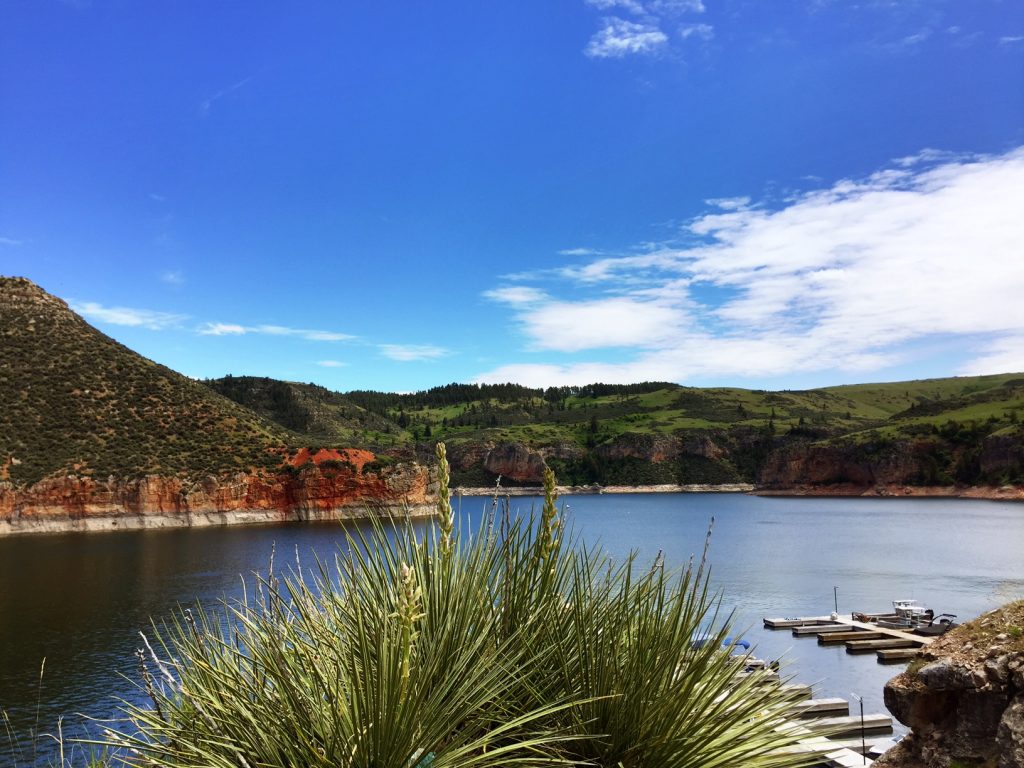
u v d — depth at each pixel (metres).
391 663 2.48
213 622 3.48
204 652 3.22
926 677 8.16
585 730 3.09
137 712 3.23
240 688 2.93
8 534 87.38
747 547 81.81
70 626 39.47
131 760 3.10
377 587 3.19
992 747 7.56
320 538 75.06
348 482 104.12
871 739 19.23
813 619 41.06
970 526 106.25
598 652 3.29
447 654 2.97
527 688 3.12
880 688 28.12
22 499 90.31
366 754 2.45
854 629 39.06
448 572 3.22
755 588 56.50
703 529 103.31
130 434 105.50
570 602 3.52
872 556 74.75
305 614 3.22
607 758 3.15
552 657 3.30
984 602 50.31
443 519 3.30
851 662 32.81
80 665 31.42
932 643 8.63
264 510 101.50
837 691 27.69
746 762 3.09
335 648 2.96
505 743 3.04
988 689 7.66
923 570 65.56
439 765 2.49
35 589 50.91
